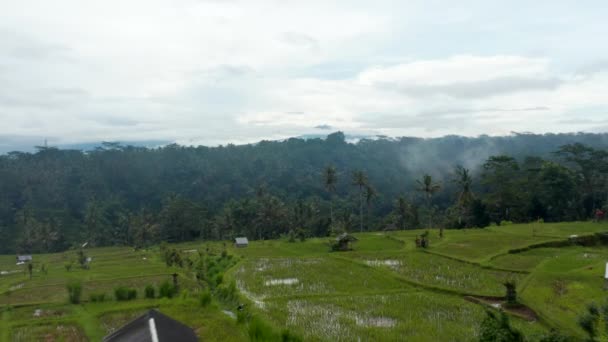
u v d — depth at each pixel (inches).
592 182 4564.5
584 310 1350.9
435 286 1860.2
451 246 2733.8
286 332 1302.9
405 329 1374.3
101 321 1684.3
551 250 2529.5
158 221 5890.8
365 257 2600.9
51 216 6456.7
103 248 5255.9
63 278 2824.8
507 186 4456.2
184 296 1999.3
